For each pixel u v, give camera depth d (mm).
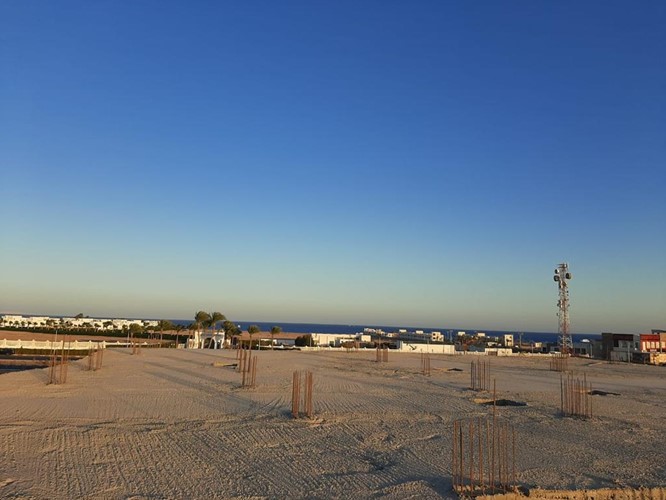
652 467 14641
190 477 12805
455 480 12578
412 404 24453
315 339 89312
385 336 128750
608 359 75062
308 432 17922
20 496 11055
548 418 21656
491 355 73562
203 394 25906
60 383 28750
